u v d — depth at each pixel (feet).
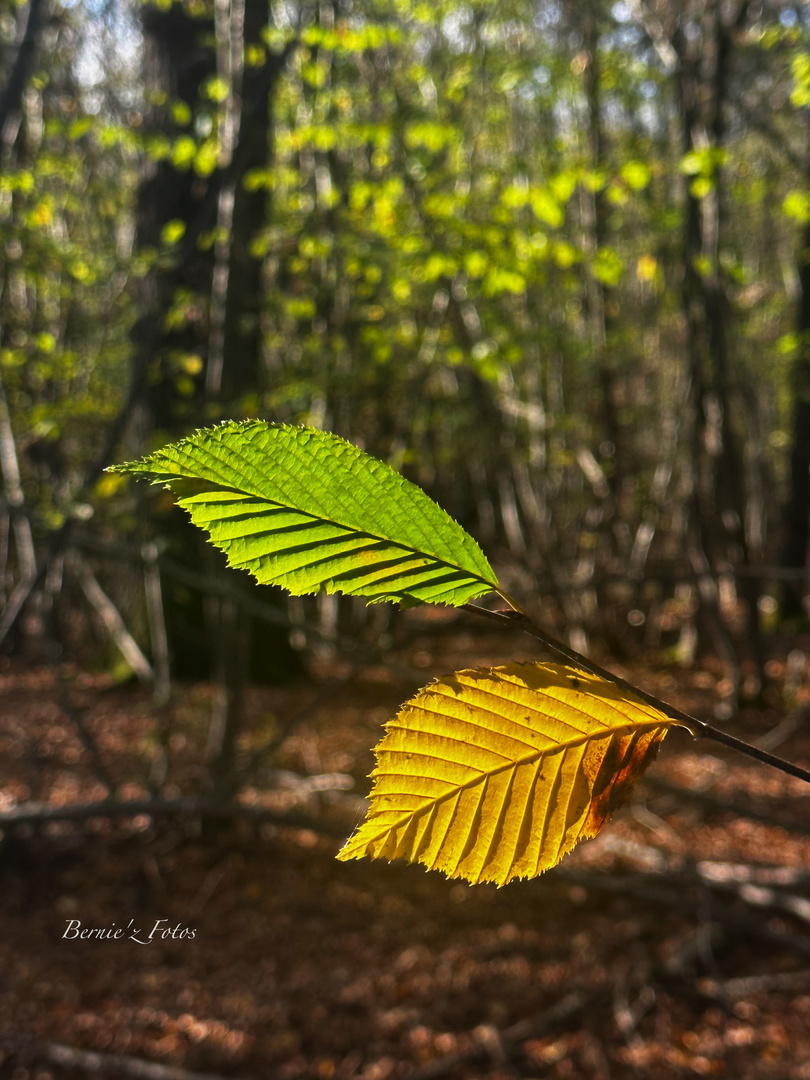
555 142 28.53
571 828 1.35
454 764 1.37
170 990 14.30
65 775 22.13
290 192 28.96
